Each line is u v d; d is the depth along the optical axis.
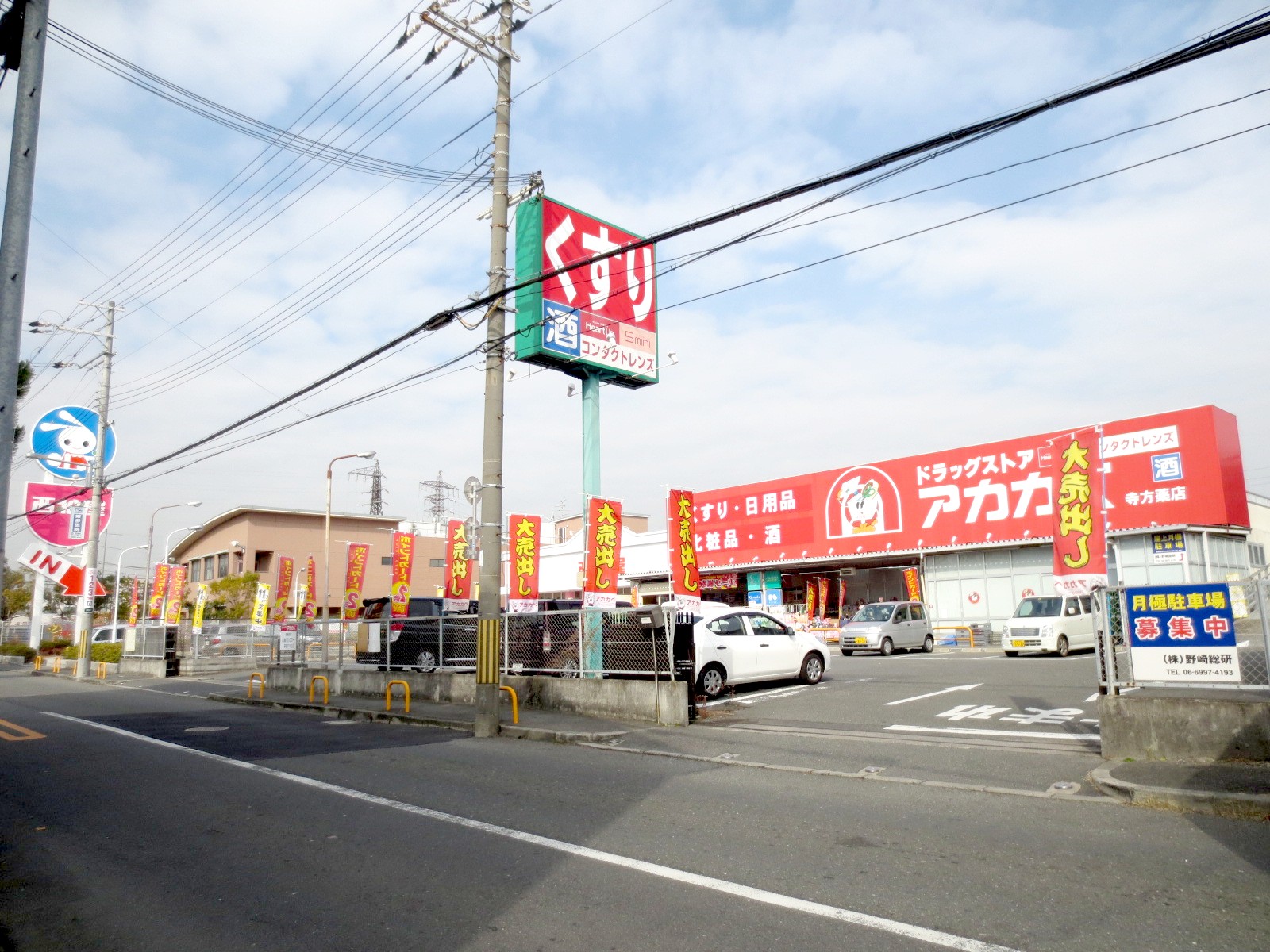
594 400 18.64
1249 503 31.89
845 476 34.50
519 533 17.92
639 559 42.69
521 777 9.31
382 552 72.56
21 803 8.82
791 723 12.80
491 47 13.98
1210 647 8.53
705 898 5.19
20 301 6.86
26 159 7.07
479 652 13.20
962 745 10.19
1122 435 26.89
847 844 6.26
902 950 4.34
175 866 6.33
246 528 67.50
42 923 5.23
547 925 4.84
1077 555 11.25
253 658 35.06
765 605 37.88
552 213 18.03
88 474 39.12
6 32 7.80
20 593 65.94
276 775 9.87
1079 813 6.96
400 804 8.06
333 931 4.90
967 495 30.58
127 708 19.27
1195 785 7.20
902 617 27.69
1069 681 15.84
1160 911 4.76
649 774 9.42
